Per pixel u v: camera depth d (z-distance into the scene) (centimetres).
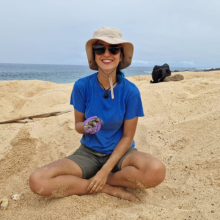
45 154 286
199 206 173
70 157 209
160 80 637
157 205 182
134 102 207
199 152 243
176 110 354
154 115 359
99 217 160
